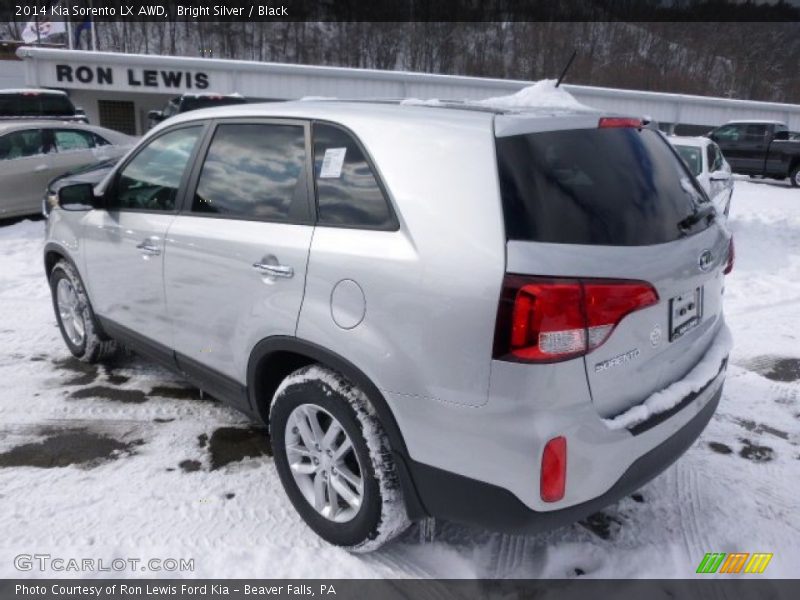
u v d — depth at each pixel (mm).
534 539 2703
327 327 2373
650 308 2172
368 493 2348
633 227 2188
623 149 2414
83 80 22109
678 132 26734
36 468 3154
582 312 1952
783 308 6258
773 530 2824
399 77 22797
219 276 2854
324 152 2586
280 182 2723
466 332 2020
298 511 2725
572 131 2307
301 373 2533
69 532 2678
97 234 3746
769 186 18891
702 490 3104
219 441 3457
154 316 3389
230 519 2797
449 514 2223
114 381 4180
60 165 9984
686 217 2449
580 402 2012
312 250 2445
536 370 1942
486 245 2018
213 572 2480
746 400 4160
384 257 2219
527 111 2430
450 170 2174
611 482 2113
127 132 23922
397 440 2254
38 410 3756
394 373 2184
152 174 3418
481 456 2049
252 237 2701
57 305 4512
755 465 3352
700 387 2441
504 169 2086
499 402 1990
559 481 1994
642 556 2631
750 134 19438
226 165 2998
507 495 2039
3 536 2639
